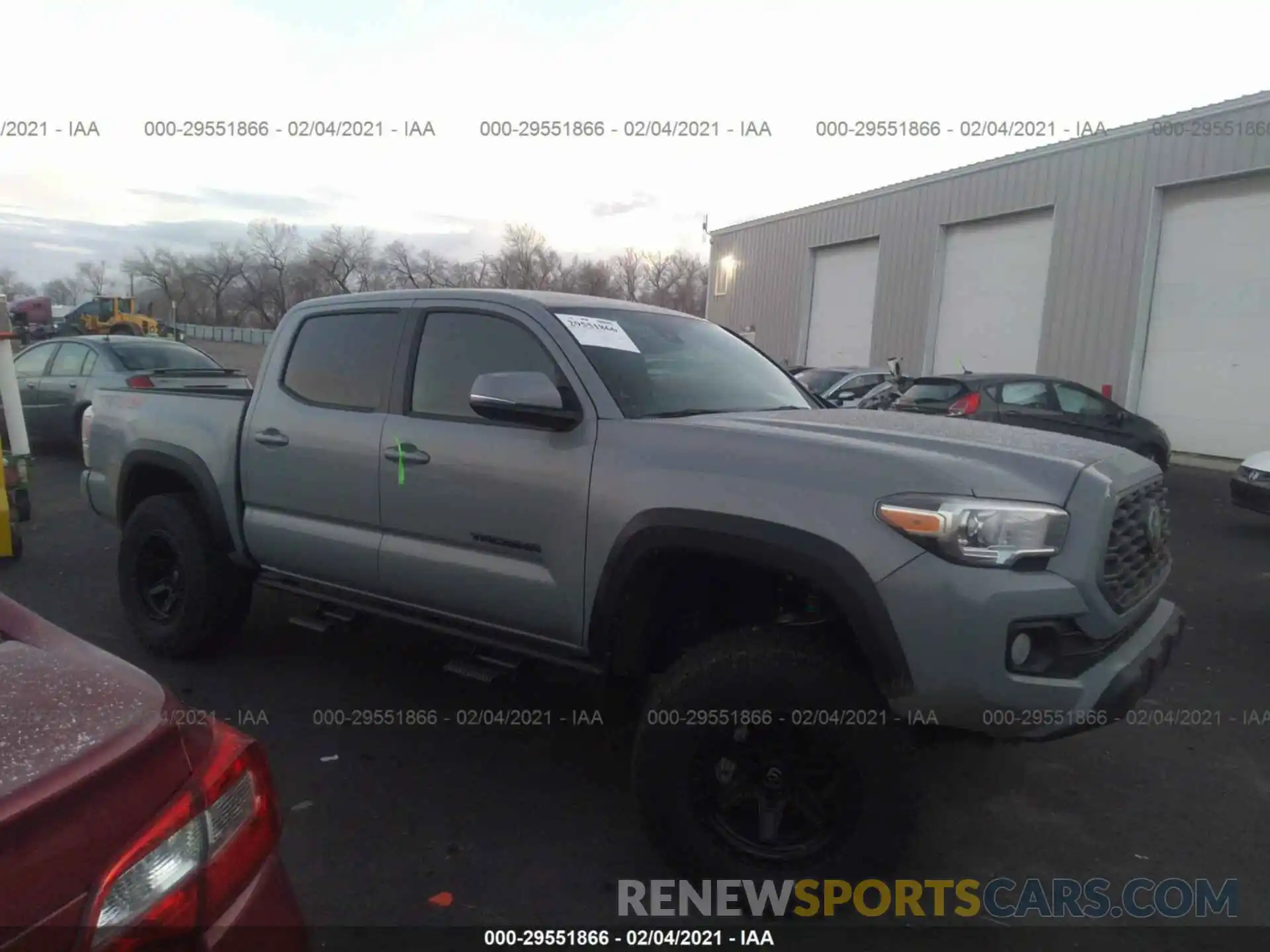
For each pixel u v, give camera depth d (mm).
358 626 4137
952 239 20234
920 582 2500
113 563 6656
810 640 2738
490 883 2918
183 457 4555
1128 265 16094
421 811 3348
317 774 3602
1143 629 2939
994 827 3328
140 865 1381
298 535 4109
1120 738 4105
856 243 23500
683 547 2850
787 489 2725
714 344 4121
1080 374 17031
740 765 2865
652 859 3076
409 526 3676
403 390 3801
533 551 3281
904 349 21484
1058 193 17359
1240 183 14547
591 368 3314
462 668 3529
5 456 6617
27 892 1237
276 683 4516
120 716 1536
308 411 4098
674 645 3242
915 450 2760
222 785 1568
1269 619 6039
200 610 4570
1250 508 8344
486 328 3664
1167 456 13062
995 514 2492
